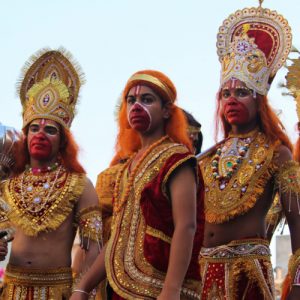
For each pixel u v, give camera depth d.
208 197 5.71
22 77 6.50
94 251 5.89
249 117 5.81
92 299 5.67
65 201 6.00
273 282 5.57
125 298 4.32
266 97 5.90
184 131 4.73
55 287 5.86
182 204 4.31
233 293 5.46
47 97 6.22
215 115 6.09
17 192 6.06
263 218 5.64
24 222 5.93
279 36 6.12
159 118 4.68
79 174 6.15
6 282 5.94
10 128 6.29
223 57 6.11
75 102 6.43
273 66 6.09
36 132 6.13
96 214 6.00
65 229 5.98
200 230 4.45
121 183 4.70
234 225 5.59
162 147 4.55
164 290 4.17
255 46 5.95
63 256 5.94
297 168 5.62
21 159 6.25
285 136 5.84
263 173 5.63
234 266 5.50
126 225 4.49
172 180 4.38
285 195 5.59
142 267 4.34
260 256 5.51
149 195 4.41
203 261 5.63
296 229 5.56
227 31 6.27
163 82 4.69
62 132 6.23
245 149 5.77
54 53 6.53
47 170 6.14
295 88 6.36
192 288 4.35
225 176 5.70
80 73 6.47
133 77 4.71
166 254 4.33
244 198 5.57
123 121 4.98
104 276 4.61
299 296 5.52
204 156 5.95
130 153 4.99
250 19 6.26
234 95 5.84
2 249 5.82
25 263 5.89
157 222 4.38
